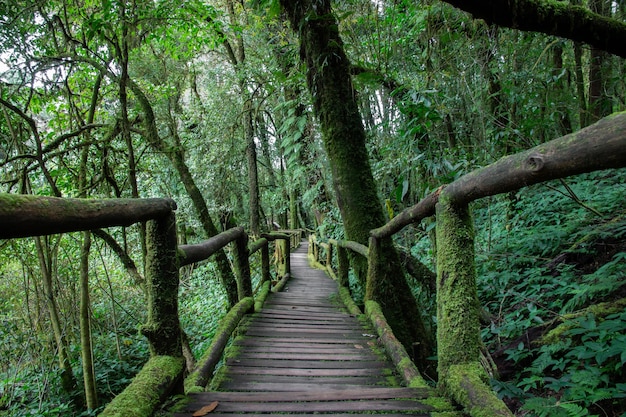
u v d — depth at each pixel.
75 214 1.17
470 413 1.54
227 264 4.91
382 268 4.35
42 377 5.27
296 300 5.95
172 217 1.94
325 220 11.80
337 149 5.01
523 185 1.28
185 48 8.21
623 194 4.73
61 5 4.99
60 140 4.52
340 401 1.93
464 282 1.80
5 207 0.90
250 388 2.58
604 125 0.98
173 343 1.92
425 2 5.70
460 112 5.39
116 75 4.79
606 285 2.98
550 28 2.86
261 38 11.69
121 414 1.43
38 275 5.86
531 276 4.08
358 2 6.01
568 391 2.24
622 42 2.95
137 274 4.97
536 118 4.86
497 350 3.38
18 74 4.28
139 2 4.84
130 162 4.80
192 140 12.24
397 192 4.73
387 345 3.20
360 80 5.57
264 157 18.45
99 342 6.64
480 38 4.96
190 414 1.79
